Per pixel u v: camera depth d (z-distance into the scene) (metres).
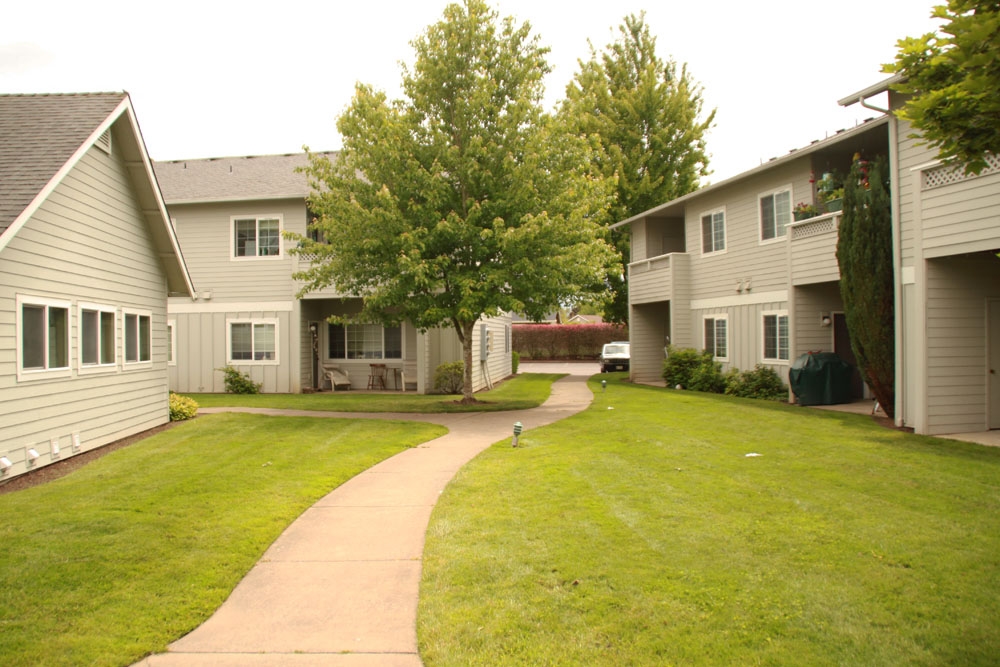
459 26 15.66
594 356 48.88
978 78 3.90
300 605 4.88
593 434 11.81
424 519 6.90
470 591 4.91
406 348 22.59
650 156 30.00
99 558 5.66
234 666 4.02
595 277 16.61
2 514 6.95
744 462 8.94
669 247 25.08
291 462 9.64
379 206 15.04
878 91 11.41
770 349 17.97
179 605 4.80
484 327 23.28
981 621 4.25
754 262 18.58
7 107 11.09
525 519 6.61
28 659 4.00
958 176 10.29
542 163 15.66
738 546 5.62
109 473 8.94
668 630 4.20
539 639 4.15
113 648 4.17
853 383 16.02
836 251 13.44
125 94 11.41
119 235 11.77
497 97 16.14
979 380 11.16
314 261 16.84
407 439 11.66
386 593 5.06
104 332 11.30
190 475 8.77
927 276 10.94
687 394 18.89
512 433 12.28
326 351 23.00
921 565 5.15
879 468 8.40
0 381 8.40
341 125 15.63
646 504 6.96
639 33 31.44
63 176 9.11
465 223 14.82
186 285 14.23
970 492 7.23
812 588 4.75
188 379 21.86
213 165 24.06
